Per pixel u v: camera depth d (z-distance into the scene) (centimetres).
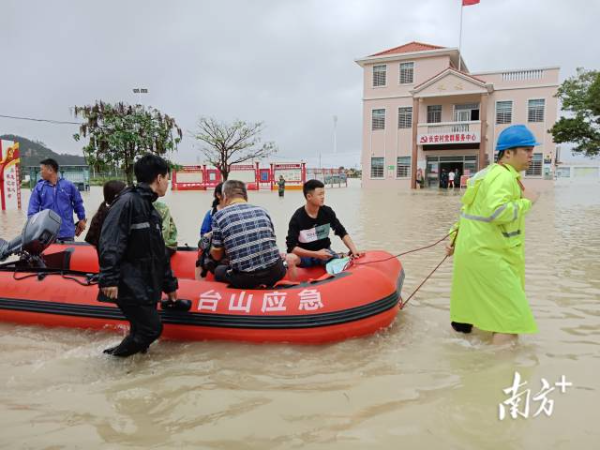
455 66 3456
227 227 410
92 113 1505
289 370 338
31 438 252
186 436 252
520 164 374
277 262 417
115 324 415
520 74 3067
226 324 390
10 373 338
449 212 1513
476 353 361
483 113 3072
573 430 252
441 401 286
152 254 353
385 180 3500
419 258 739
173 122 1579
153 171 355
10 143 1884
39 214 490
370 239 947
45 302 432
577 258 709
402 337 398
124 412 279
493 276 368
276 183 4172
